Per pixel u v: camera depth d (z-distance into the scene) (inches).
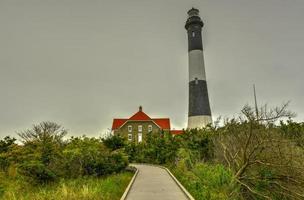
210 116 2645.2
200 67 2711.6
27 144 1093.8
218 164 806.5
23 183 775.7
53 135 1350.9
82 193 552.1
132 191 691.4
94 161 997.8
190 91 2711.6
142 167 1507.1
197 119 2603.3
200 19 2822.3
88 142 1123.3
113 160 1109.7
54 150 1045.8
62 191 563.8
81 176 908.6
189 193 628.4
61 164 932.0
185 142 1305.4
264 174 664.4
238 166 716.7
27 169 822.5
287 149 647.1
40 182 820.0
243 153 683.4
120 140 1567.4
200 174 784.9
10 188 712.4
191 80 2711.6
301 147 722.2
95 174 965.2
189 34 2817.4
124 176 1011.9
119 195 634.8
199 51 2738.7
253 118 669.3
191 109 2672.2
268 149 654.5
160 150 1713.8
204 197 592.7
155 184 818.2
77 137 1162.6
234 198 624.1
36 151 1023.0
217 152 917.2
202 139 1149.7
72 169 927.0
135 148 1925.4
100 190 597.3
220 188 654.5
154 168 1429.6
